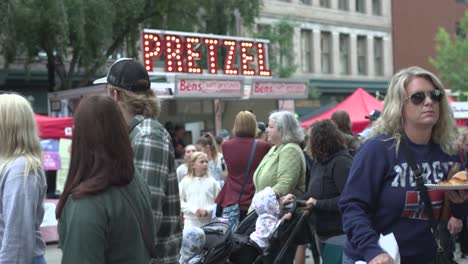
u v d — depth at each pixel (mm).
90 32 29516
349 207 4996
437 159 5074
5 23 27297
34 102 37000
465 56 54312
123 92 5324
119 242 4000
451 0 67000
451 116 5125
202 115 33312
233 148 10352
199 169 13148
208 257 7547
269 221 8453
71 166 4133
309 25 53312
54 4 27281
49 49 30969
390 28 61281
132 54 34281
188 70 28797
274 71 41844
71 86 32844
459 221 5156
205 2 33531
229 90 27750
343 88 55906
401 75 5105
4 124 5320
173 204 5402
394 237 4852
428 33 64500
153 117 5418
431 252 5035
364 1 59125
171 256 5441
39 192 5281
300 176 9695
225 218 10008
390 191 4992
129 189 4160
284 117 9602
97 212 3898
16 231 5004
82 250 3830
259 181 9703
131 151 4230
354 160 5145
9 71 35406
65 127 18531
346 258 5645
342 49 57156
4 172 5195
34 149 5430
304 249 10391
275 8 49844
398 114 5047
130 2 30484
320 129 8711
